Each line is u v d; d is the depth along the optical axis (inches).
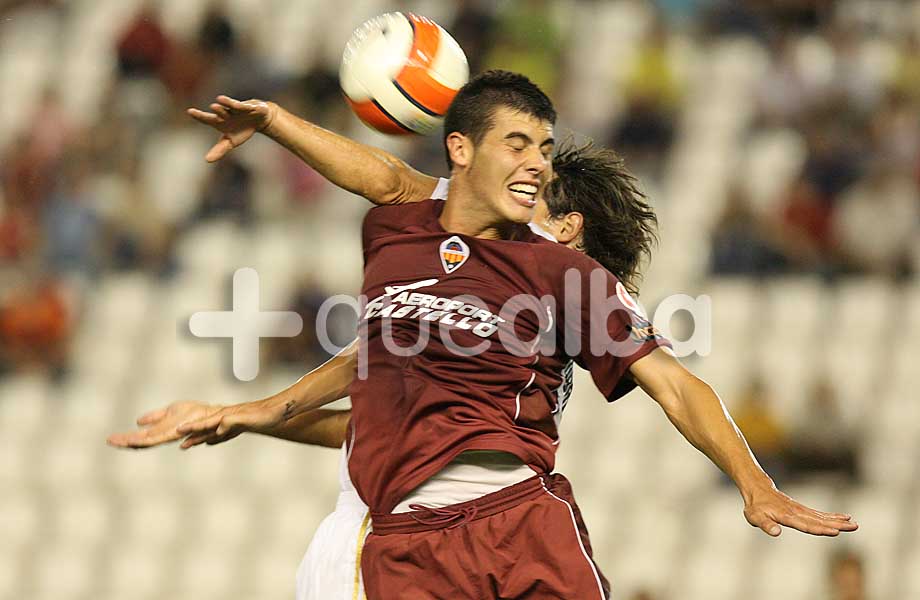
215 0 1503.4
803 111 1385.3
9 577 1130.7
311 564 414.3
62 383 1227.9
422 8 1477.6
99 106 1406.3
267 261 1259.2
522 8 1407.5
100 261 1283.2
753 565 1091.3
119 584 1121.4
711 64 1427.2
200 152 1364.4
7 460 1185.4
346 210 1310.3
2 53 1496.1
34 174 1342.3
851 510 1119.0
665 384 379.2
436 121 443.8
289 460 1169.4
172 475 1169.4
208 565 1122.0
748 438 1141.7
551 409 401.4
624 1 1465.3
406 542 386.6
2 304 1246.3
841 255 1275.8
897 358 1214.9
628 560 1093.1
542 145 400.8
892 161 1333.7
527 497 387.5
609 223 459.5
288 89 1364.4
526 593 380.2
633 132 1355.8
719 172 1341.0
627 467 1151.0
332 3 1494.8
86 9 1540.4
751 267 1259.8
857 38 1450.5
